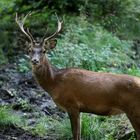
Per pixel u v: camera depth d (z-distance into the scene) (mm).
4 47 20312
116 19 21422
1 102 14117
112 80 10523
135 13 21844
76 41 18188
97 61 16672
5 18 23281
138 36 21547
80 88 10742
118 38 20328
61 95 10930
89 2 21406
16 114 13188
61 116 13242
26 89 15617
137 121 10352
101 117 12227
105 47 18297
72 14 22031
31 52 11047
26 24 22516
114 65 17125
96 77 10703
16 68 17906
